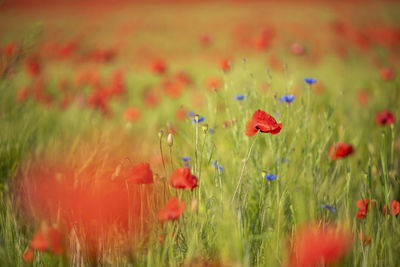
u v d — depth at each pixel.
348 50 14.13
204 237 3.89
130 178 3.80
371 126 5.09
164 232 3.84
